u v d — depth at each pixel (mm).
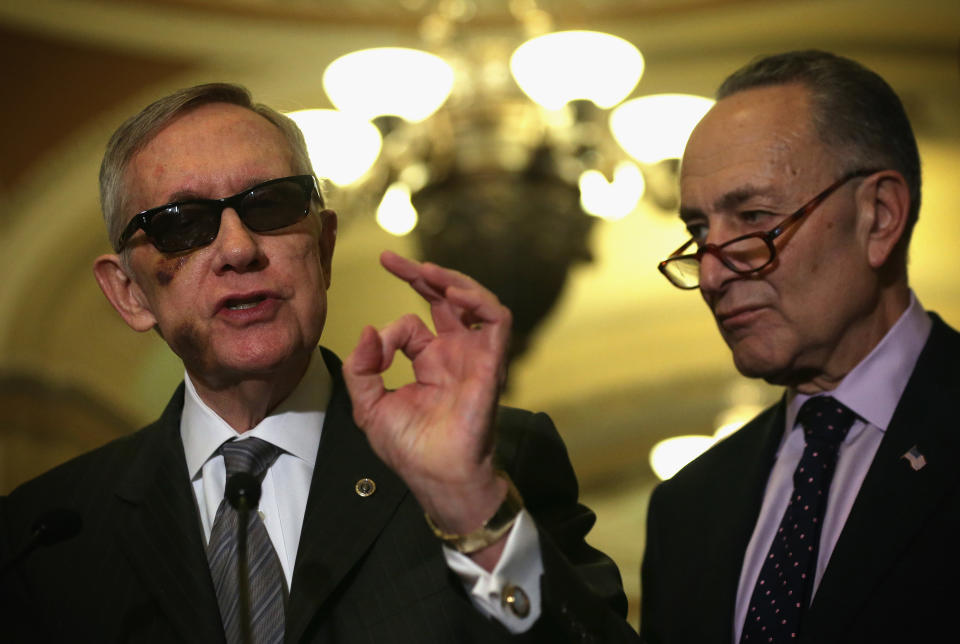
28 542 1708
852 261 2256
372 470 1898
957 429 2154
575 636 1638
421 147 4953
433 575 1792
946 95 6172
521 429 2043
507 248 4875
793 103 2291
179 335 1890
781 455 2402
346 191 4863
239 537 1651
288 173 1949
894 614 2021
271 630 1753
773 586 2188
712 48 6297
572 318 7312
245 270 1858
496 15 5734
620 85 4879
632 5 6121
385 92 4832
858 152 2277
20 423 6668
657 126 4941
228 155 1909
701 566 2414
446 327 1703
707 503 2518
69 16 6234
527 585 1652
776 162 2240
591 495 7590
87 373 6809
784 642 2121
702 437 7305
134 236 1930
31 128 6523
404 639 1735
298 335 1883
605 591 1827
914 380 2254
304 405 1981
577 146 4949
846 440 2273
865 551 2078
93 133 6523
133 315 2061
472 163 4910
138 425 6895
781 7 6070
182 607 1769
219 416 1974
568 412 7473
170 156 1914
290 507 1896
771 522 2336
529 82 4836
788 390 2490
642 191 5266
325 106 6520
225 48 6375
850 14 5996
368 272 7055
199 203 1868
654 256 7078
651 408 7371
